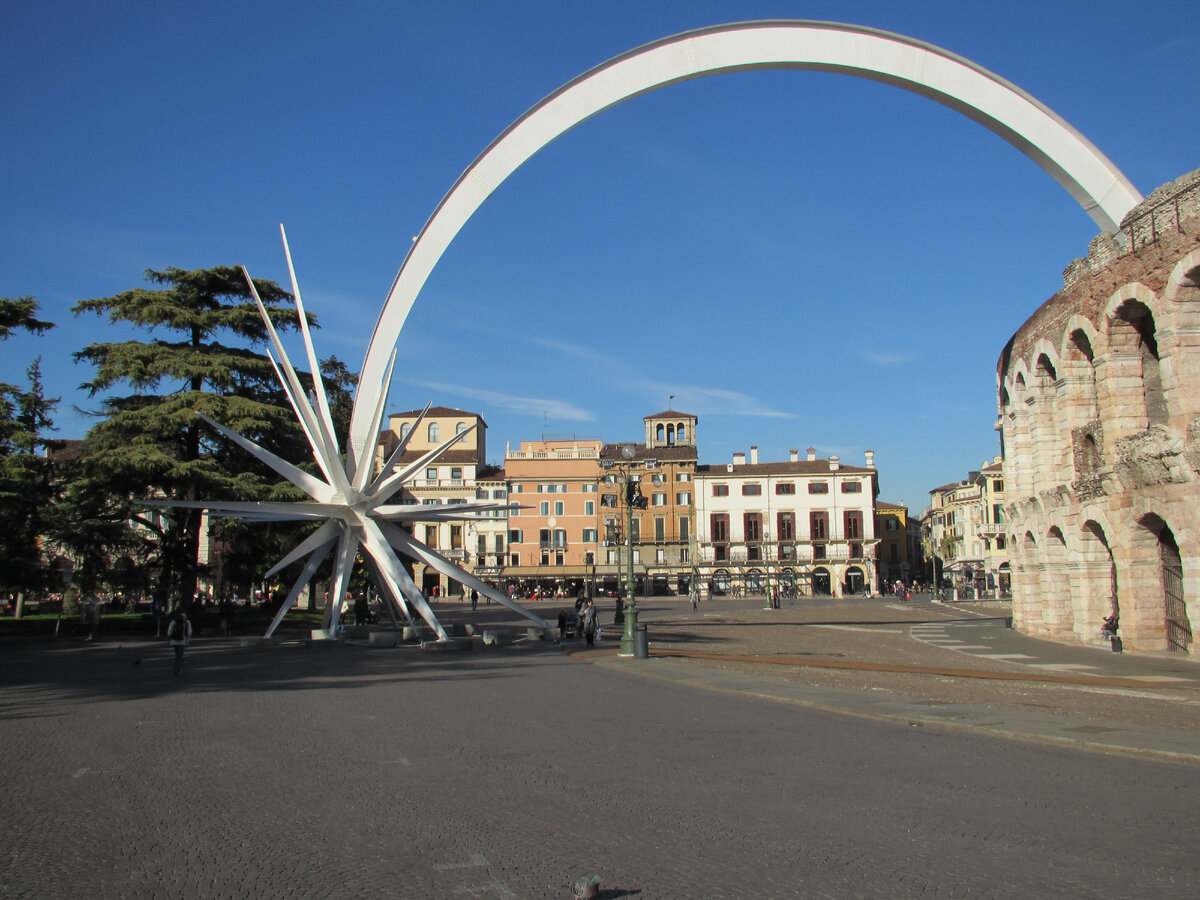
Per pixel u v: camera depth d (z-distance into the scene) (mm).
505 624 57594
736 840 8789
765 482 127438
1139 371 31844
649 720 16734
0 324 42438
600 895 7250
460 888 7457
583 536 124375
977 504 135250
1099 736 14289
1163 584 31438
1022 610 44625
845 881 7609
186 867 8039
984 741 14492
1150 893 7348
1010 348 43531
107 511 47812
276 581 63062
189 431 48375
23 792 10898
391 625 44750
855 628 53188
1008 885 7520
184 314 50250
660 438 134750
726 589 124562
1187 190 27172
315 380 39781
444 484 123875
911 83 39781
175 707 18641
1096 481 33125
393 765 12414
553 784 11219
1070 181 37125
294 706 18750
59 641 40531
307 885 7559
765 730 15562
